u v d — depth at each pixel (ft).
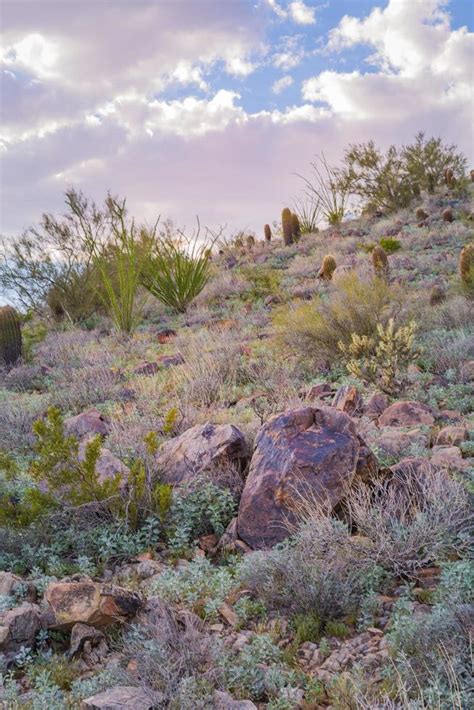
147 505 16.89
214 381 30.91
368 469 16.15
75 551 15.93
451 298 43.78
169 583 13.19
